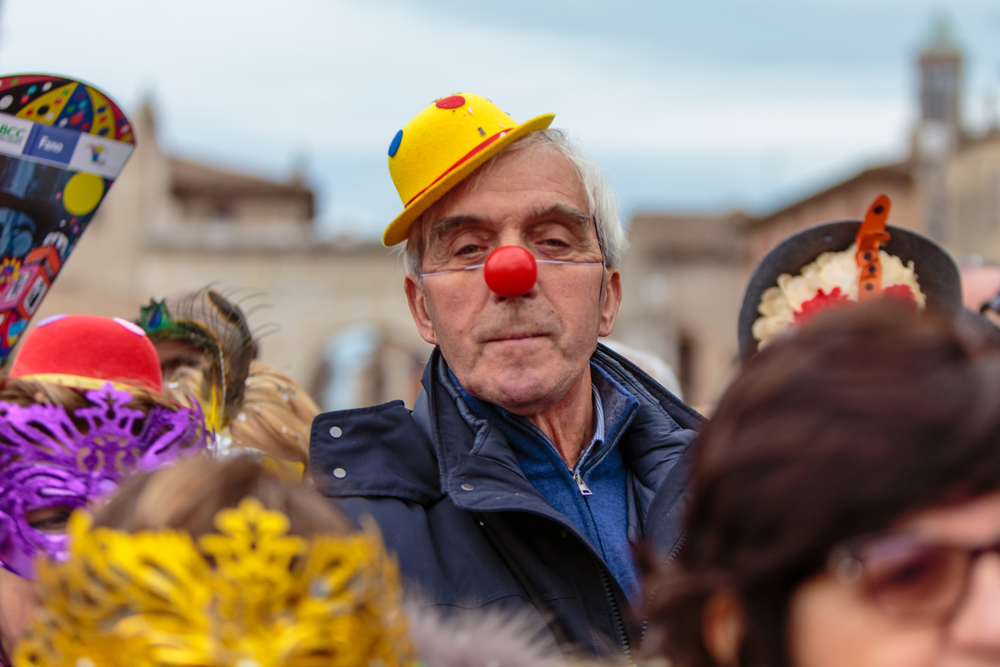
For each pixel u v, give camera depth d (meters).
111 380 1.68
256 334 2.61
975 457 0.88
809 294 2.41
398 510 1.93
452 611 1.79
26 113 1.92
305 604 1.05
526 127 2.01
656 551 1.93
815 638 0.95
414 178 2.06
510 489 1.92
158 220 30.72
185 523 1.09
